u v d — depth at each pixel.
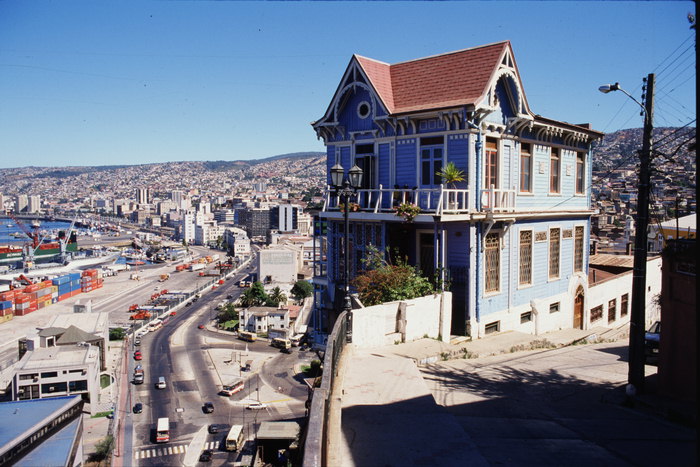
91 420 87.88
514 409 10.23
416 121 18.47
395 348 14.04
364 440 6.88
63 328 109.31
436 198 18.11
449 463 6.22
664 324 10.66
